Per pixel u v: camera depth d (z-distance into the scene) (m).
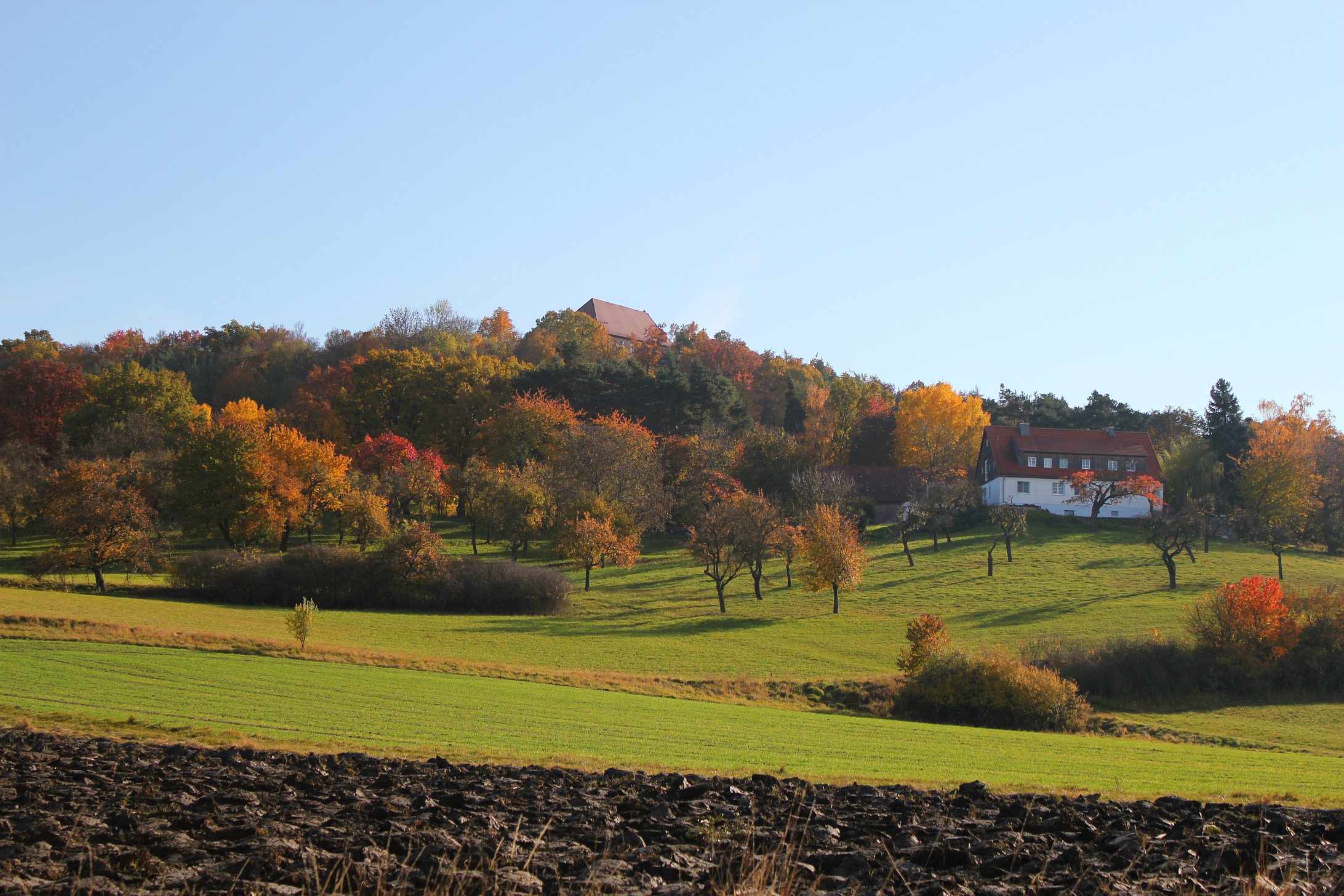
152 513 75.12
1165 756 33.78
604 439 101.81
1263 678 50.78
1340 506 103.38
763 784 18.64
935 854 12.48
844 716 41.72
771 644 60.62
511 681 43.03
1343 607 53.78
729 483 104.44
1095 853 12.99
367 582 69.50
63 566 66.88
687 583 83.31
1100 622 66.12
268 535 83.75
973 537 99.56
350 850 12.10
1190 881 11.22
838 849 12.97
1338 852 12.78
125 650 42.06
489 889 10.55
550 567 86.88
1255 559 88.31
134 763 19.28
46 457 104.44
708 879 11.20
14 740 21.83
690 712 37.97
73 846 12.25
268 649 45.25
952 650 47.34
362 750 24.27
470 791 17.17
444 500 96.94
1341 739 41.84
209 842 12.71
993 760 30.17
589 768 22.88
